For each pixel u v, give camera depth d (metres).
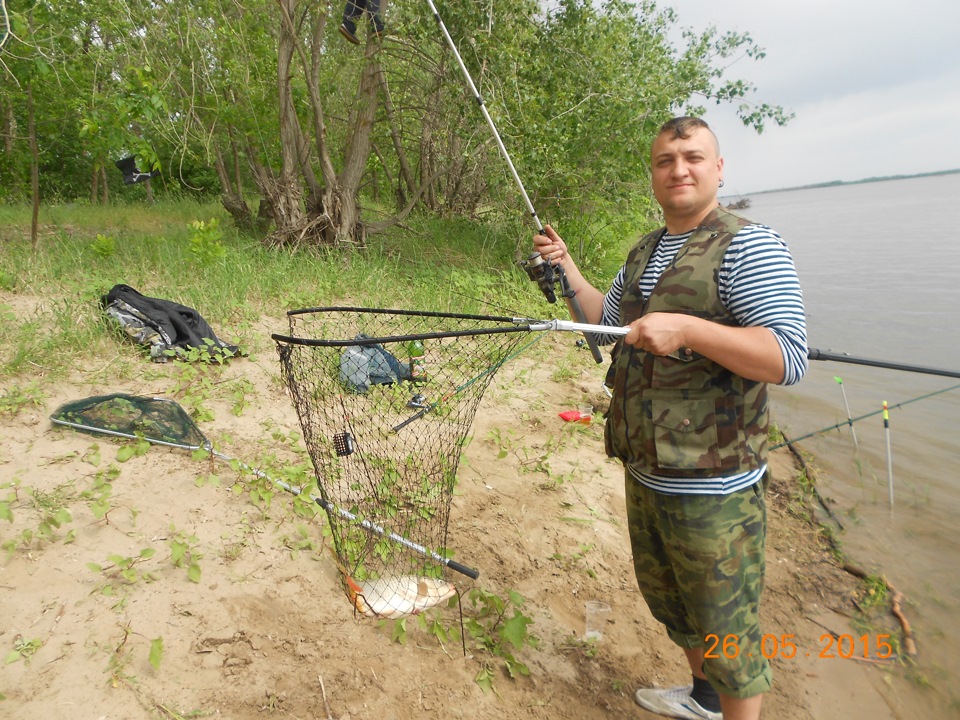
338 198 9.51
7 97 9.10
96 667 2.56
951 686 3.30
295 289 7.29
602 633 3.38
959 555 4.33
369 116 9.60
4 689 2.42
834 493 5.07
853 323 11.05
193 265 7.46
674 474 2.26
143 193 18.31
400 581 2.73
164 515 3.42
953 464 5.57
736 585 2.27
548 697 2.96
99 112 7.56
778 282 2.09
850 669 3.37
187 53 9.11
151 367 4.93
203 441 3.93
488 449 4.85
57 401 4.25
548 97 9.28
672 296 2.22
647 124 9.51
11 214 11.08
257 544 3.35
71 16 8.19
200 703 2.53
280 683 2.68
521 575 3.66
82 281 6.54
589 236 10.66
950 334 10.23
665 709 2.91
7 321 5.16
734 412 2.23
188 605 2.92
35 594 2.81
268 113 10.50
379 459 3.50
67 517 3.09
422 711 2.71
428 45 9.65
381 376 4.25
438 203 13.64
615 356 2.54
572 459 4.96
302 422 2.68
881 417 6.60
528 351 6.84
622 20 9.67
